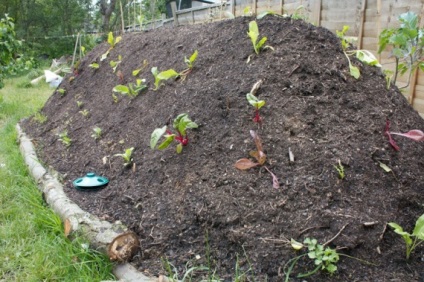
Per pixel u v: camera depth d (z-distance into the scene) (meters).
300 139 1.68
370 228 1.38
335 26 3.61
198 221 1.54
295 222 1.40
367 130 1.75
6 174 2.62
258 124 1.77
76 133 2.87
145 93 2.61
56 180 2.27
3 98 5.84
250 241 1.39
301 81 1.92
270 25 2.31
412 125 1.91
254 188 1.54
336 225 1.37
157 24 9.56
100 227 1.65
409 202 1.54
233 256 1.40
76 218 1.73
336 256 1.27
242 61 2.15
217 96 2.00
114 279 1.47
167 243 1.53
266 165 1.61
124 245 1.52
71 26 16.58
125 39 3.97
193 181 1.69
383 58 3.07
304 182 1.51
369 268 1.30
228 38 2.44
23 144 3.10
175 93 2.29
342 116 1.81
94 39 12.67
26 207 2.14
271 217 1.44
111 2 16.20
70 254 1.59
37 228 1.90
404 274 1.30
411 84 2.86
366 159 1.62
